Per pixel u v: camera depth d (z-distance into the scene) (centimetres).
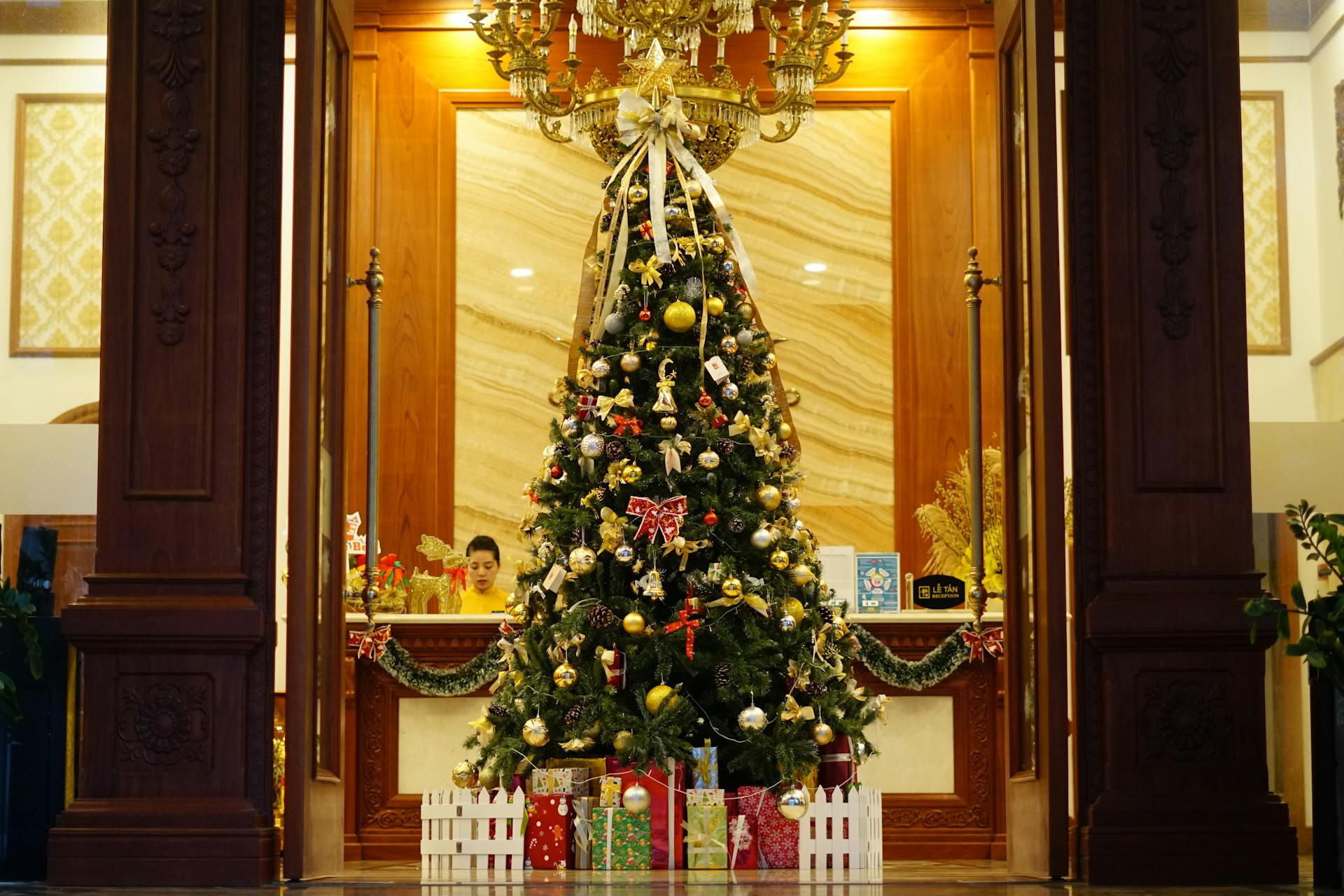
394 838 693
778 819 532
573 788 539
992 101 955
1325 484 523
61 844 449
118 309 474
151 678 461
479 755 616
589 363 575
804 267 956
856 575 748
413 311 949
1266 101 548
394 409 941
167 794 457
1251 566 470
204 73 483
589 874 511
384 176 956
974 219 951
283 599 862
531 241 959
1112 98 486
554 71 959
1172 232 481
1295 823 518
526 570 575
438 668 702
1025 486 516
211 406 471
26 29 541
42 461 513
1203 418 475
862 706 593
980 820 695
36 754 475
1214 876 451
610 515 543
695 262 562
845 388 948
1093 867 452
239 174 480
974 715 701
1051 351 480
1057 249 480
